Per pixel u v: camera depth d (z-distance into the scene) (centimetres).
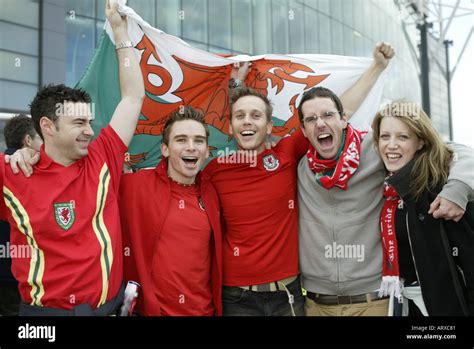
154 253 205
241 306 218
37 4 568
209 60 265
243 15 750
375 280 210
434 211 184
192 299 204
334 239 212
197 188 222
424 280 191
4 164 184
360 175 210
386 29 959
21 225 178
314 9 802
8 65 545
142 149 268
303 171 225
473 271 184
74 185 186
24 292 181
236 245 219
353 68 275
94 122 251
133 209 209
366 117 270
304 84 278
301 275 228
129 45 221
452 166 190
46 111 183
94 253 181
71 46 595
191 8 686
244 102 221
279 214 219
